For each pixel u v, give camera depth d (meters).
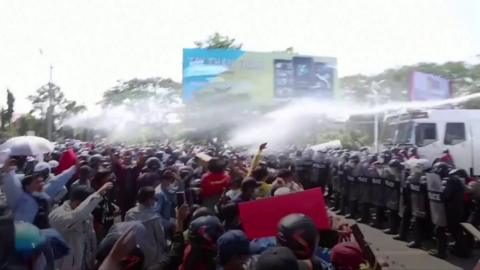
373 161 14.45
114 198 9.99
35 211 5.65
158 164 9.54
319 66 37.53
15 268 2.84
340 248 3.57
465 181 10.65
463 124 19.28
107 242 3.24
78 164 7.88
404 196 11.50
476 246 10.85
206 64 36.75
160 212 7.02
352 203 14.75
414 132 19.89
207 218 3.62
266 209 4.25
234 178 7.30
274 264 2.38
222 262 3.36
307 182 17.45
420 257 9.94
